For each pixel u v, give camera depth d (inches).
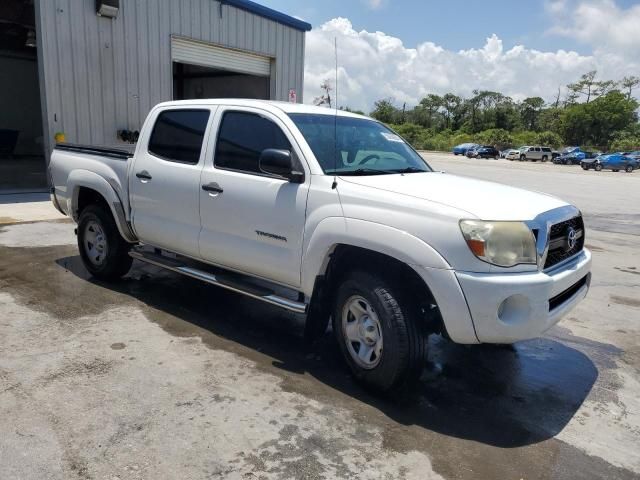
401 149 193.8
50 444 117.0
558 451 125.5
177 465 112.0
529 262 131.5
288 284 163.9
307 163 156.9
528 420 138.9
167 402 136.8
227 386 147.1
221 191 175.0
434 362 173.5
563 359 180.5
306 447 121.0
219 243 179.3
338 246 149.4
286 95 668.1
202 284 238.4
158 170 197.3
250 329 189.9
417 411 140.2
